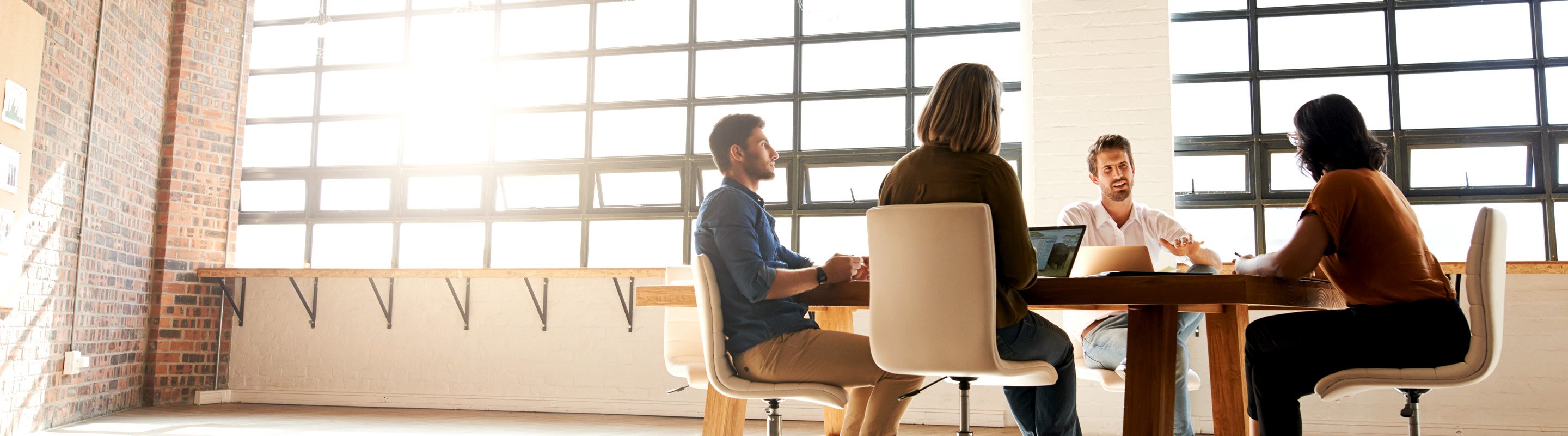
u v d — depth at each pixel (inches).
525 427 204.5
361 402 241.1
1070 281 90.4
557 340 235.5
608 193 244.7
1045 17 211.8
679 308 146.3
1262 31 217.6
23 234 180.5
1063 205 203.9
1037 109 208.8
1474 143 204.7
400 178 252.8
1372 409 194.4
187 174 240.2
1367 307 88.6
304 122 259.3
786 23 240.7
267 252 255.1
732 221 95.5
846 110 235.1
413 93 256.5
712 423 122.6
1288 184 212.2
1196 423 200.4
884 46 235.3
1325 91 212.8
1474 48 207.8
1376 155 92.5
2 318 176.2
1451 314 86.7
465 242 248.8
